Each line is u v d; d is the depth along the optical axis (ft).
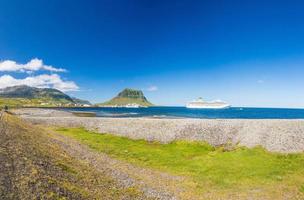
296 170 143.33
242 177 135.23
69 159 133.90
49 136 219.82
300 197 111.34
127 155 181.16
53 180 86.22
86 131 280.92
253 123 220.23
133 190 108.68
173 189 118.32
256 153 174.81
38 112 572.10
